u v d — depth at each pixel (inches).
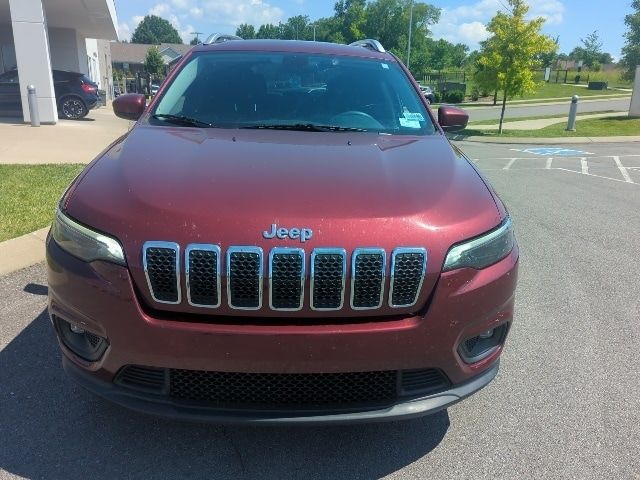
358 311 84.7
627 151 615.5
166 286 83.7
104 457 97.7
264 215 85.1
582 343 146.0
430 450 103.3
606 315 163.5
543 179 406.3
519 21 820.0
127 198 90.2
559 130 853.2
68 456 97.4
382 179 98.0
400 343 85.5
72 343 94.3
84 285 87.0
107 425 105.9
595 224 267.9
